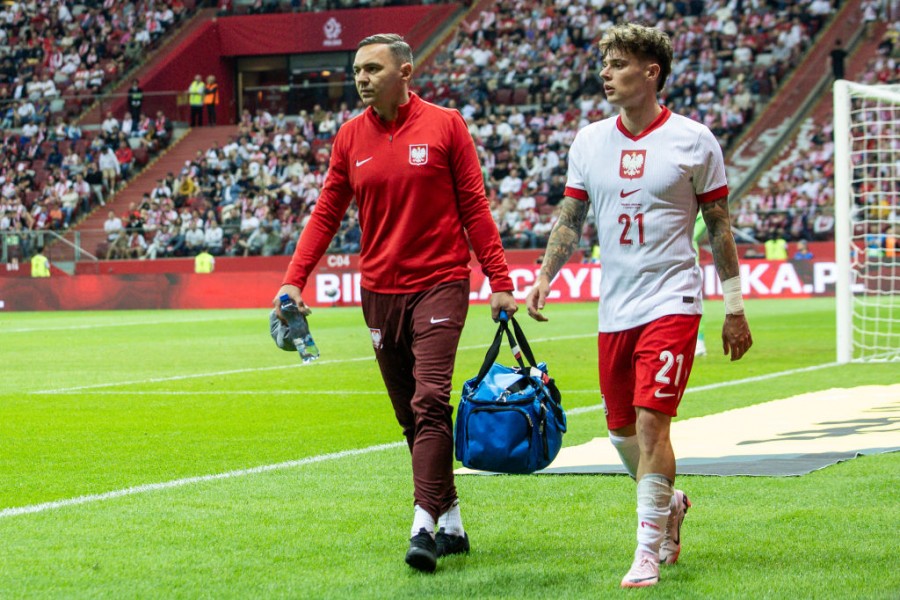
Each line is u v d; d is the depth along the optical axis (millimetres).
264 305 52844
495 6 71938
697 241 23562
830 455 12469
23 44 76812
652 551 7574
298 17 74812
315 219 8906
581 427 15469
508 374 8328
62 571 7949
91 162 66875
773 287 51062
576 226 8469
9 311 54531
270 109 70562
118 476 12102
